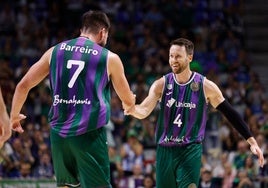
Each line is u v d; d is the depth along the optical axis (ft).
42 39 140.77
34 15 148.25
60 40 141.28
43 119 111.34
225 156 104.63
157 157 48.93
